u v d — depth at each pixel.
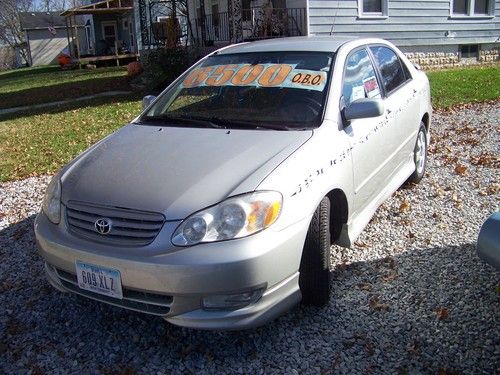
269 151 3.43
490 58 17.59
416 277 4.00
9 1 56.19
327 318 3.52
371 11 14.52
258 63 4.47
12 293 4.05
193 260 2.89
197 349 3.27
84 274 3.17
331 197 3.80
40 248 3.45
